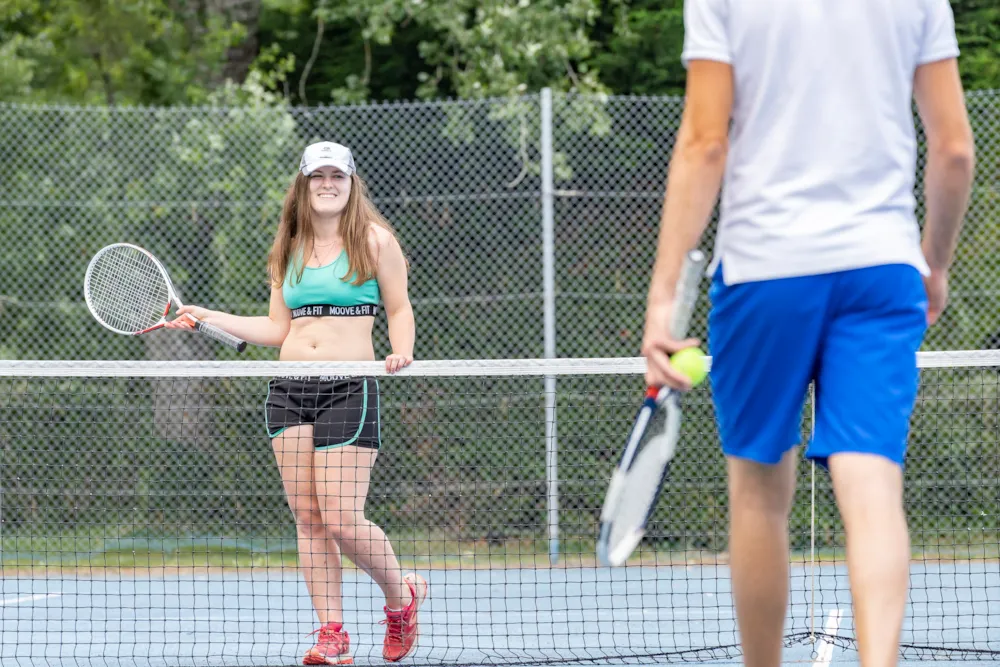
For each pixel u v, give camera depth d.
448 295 24.28
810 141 6.51
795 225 6.48
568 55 30.22
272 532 23.84
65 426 24.28
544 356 23.91
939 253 7.17
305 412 12.20
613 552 6.41
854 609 6.14
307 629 16.33
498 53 29.81
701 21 6.59
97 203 24.64
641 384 23.34
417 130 24.50
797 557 21.84
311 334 12.40
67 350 24.78
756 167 6.60
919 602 17.66
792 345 6.55
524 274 24.17
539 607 18.19
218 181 24.67
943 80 6.73
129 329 14.17
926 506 22.64
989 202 23.83
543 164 22.81
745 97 6.62
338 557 12.62
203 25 33.09
